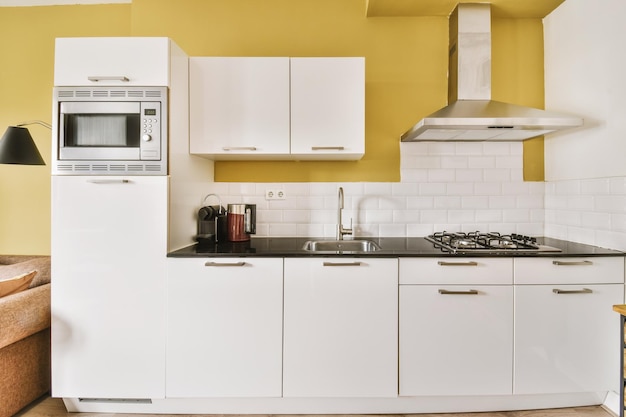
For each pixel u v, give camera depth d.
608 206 2.01
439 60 2.53
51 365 1.93
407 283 1.88
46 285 2.10
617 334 1.89
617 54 1.92
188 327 1.89
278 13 2.54
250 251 1.94
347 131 2.15
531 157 2.53
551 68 2.47
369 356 1.89
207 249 2.03
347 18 2.54
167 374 1.89
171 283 1.89
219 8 2.54
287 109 2.15
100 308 1.90
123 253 1.90
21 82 2.69
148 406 1.98
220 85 2.15
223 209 2.44
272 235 2.54
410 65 2.54
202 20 2.54
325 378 1.89
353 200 2.54
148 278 1.89
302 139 2.16
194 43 2.53
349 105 2.15
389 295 1.88
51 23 2.68
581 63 2.18
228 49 2.54
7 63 2.68
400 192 2.53
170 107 1.93
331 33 2.54
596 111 2.07
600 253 1.88
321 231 2.54
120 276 1.90
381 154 2.54
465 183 2.53
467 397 1.97
